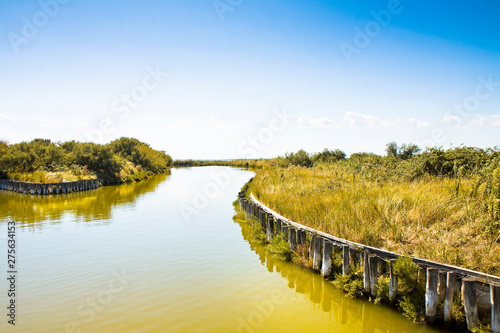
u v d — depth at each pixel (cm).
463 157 1445
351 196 1202
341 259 830
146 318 671
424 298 636
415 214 930
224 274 916
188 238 1301
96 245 1203
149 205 2158
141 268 963
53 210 1956
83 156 3522
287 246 1007
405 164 1645
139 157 5312
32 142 3800
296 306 735
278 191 1722
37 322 656
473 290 554
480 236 753
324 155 3891
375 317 675
